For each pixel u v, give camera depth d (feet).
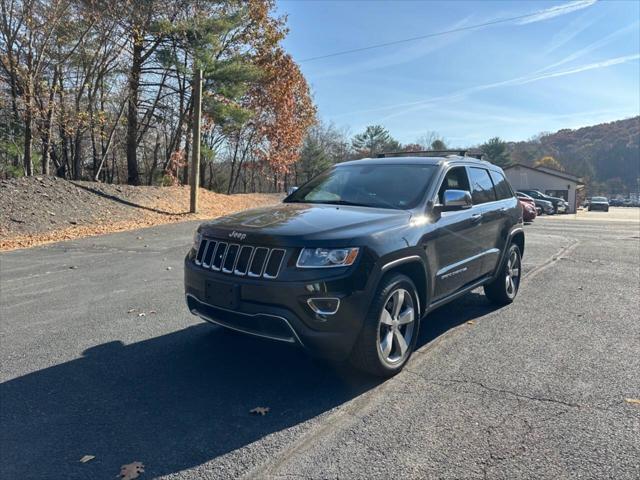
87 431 9.62
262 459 8.63
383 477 8.04
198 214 56.80
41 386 11.73
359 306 10.91
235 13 79.25
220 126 88.89
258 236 11.13
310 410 10.48
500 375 12.20
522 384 11.64
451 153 18.37
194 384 11.85
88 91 66.85
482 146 212.02
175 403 10.84
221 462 8.54
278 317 10.53
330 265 10.60
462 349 14.15
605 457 8.54
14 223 39.63
